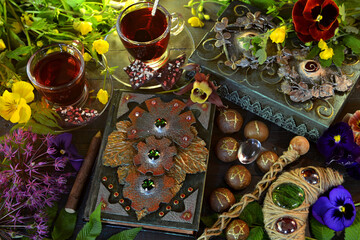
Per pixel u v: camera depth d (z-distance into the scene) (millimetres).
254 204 629
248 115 702
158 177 624
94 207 618
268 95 641
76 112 690
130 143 647
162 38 648
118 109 673
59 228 633
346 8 662
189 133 647
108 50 741
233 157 655
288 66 646
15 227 632
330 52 623
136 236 636
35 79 638
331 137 631
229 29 682
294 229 592
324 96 628
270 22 674
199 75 624
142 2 664
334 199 607
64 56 665
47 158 674
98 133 674
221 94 704
